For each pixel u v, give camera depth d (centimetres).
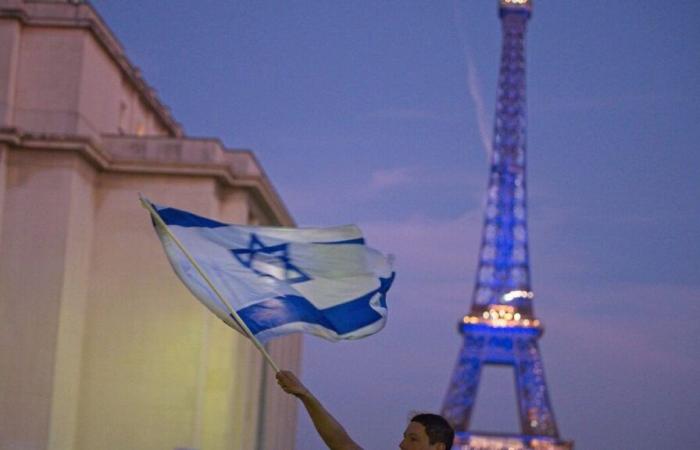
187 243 2534
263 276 2541
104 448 8512
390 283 2581
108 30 9175
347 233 2594
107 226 8675
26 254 8169
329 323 2523
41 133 8175
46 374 8081
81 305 8556
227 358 8900
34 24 8525
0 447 8019
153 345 8594
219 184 8838
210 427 8800
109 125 9144
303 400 1656
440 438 1620
